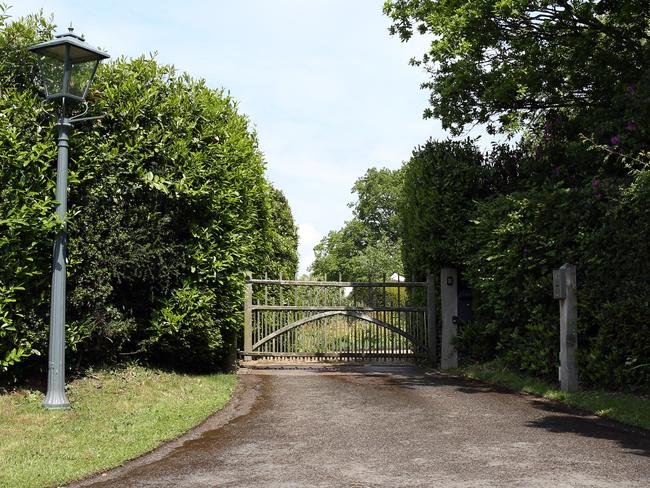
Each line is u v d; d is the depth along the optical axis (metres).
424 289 14.80
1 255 8.30
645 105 10.56
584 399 8.97
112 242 9.72
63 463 5.93
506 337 12.01
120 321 10.01
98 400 8.66
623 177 10.88
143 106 10.23
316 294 14.40
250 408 9.12
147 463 6.07
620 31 13.20
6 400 8.21
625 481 5.20
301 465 5.89
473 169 14.04
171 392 9.73
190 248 10.70
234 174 11.55
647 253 8.98
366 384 11.48
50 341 8.09
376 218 61.78
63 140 8.22
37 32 9.57
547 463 5.81
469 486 5.12
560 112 14.83
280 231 29.27
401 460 6.01
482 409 8.80
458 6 12.99
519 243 11.41
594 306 9.79
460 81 14.22
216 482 5.37
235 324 12.14
